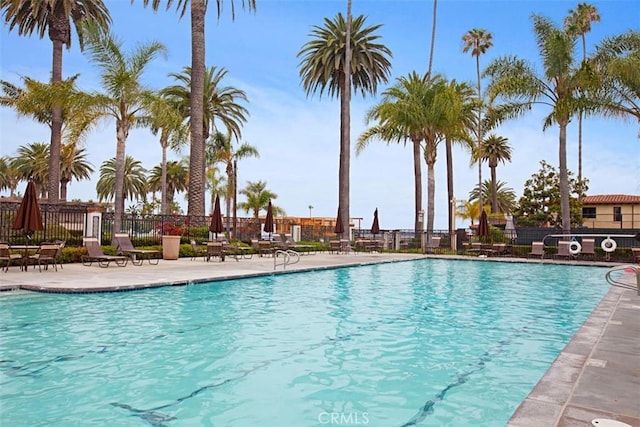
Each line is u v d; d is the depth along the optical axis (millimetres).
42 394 3963
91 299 8555
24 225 12633
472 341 6059
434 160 26859
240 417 3525
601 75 21359
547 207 46938
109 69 17688
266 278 12664
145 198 59969
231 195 40562
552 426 2844
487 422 3451
